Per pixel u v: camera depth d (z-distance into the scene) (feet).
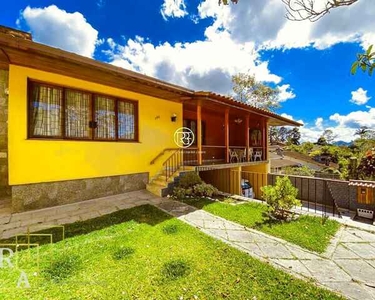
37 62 14.25
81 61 13.84
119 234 11.76
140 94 22.03
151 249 10.25
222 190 31.99
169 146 24.82
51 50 12.54
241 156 31.37
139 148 21.91
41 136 15.72
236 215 15.70
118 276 8.17
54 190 16.25
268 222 14.69
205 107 27.94
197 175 22.11
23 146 14.74
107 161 19.38
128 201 17.99
